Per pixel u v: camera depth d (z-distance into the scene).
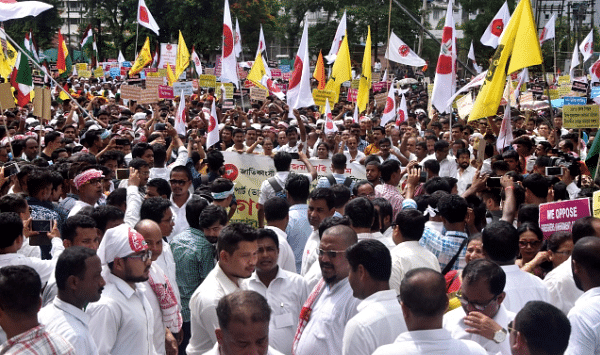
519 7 9.02
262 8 54.41
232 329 3.08
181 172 7.04
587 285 4.04
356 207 5.28
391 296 3.85
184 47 21.98
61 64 24.20
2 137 11.56
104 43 61.81
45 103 10.41
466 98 13.16
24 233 5.52
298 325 4.58
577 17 41.56
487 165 10.12
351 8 52.66
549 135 13.45
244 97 22.62
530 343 3.24
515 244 4.42
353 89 20.66
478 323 3.62
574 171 8.41
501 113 18.62
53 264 5.11
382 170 7.65
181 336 5.31
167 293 4.83
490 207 7.27
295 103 15.93
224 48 15.19
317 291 4.39
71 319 3.75
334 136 12.46
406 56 20.00
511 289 4.35
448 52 12.66
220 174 9.38
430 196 6.21
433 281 3.28
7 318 3.40
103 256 4.29
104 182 7.64
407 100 26.89
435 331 3.26
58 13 59.69
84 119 16.06
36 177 6.46
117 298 4.20
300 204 6.72
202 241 5.68
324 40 56.91
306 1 58.72
